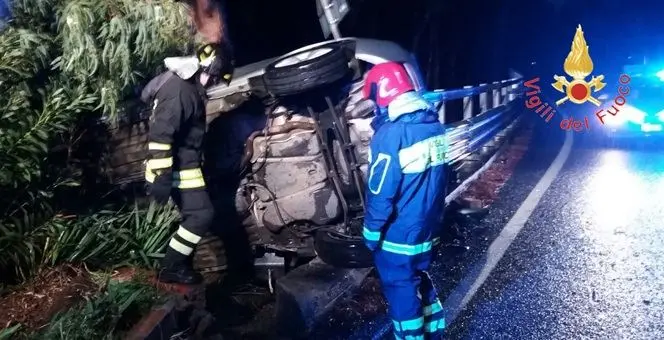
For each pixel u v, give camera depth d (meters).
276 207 4.98
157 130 4.09
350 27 7.82
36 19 4.76
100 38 4.68
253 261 5.29
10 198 4.43
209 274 5.03
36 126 4.40
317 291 4.59
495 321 4.59
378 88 3.83
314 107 4.84
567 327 4.43
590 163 10.24
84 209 4.98
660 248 5.89
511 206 7.67
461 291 5.15
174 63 4.14
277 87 4.57
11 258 4.13
